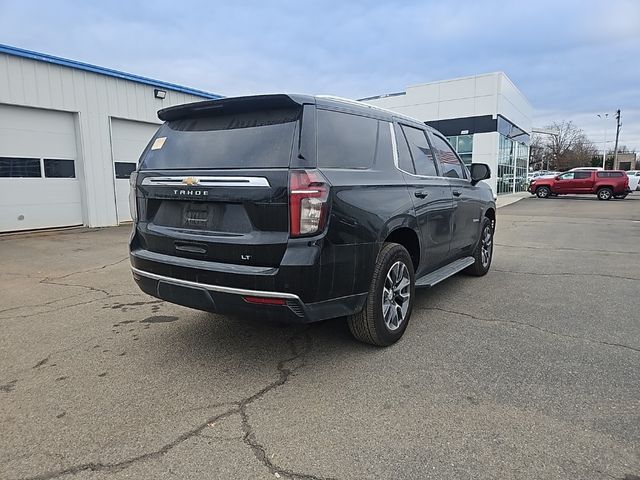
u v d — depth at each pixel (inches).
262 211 114.0
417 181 163.9
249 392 117.5
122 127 509.4
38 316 181.0
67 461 90.1
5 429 101.3
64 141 459.5
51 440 97.0
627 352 141.1
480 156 1000.2
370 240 129.6
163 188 133.0
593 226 509.7
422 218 162.2
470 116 1002.7
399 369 130.0
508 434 97.9
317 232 112.5
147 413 107.7
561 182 1063.6
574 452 91.4
